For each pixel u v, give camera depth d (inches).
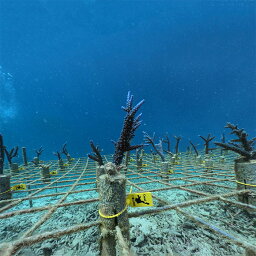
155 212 81.6
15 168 301.6
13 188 142.6
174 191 191.2
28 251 95.7
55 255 92.5
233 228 106.1
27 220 135.6
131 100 90.7
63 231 63.0
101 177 68.2
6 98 3034.0
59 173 322.3
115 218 65.3
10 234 117.4
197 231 106.7
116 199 65.2
